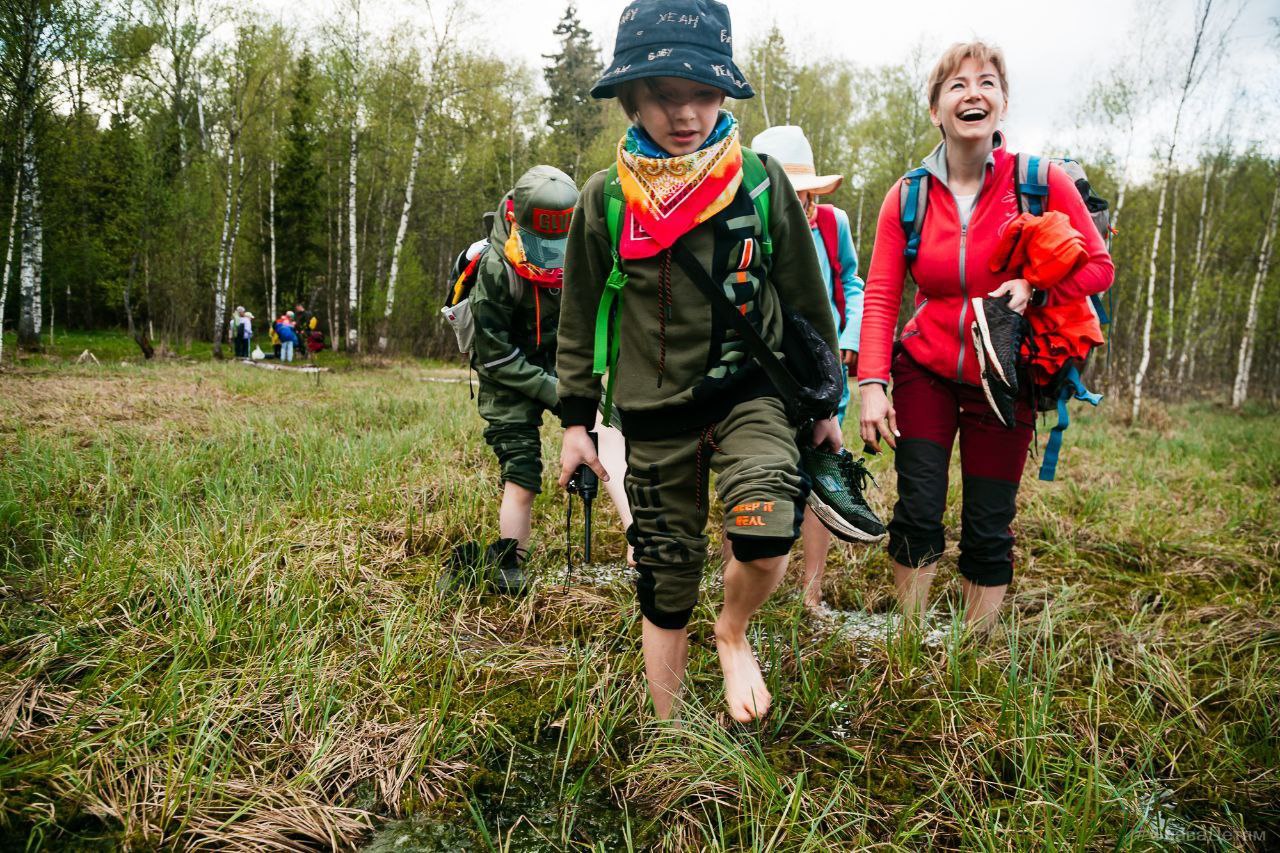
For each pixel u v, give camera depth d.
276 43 28.14
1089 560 3.93
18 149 15.43
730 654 1.92
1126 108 14.74
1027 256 2.47
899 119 25.47
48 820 1.60
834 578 3.40
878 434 2.74
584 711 2.12
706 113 1.78
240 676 2.16
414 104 24.92
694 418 1.85
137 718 1.91
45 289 29.02
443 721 2.08
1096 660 2.63
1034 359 2.53
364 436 5.64
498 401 3.27
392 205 30.58
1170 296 18.78
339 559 3.03
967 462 2.72
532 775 1.94
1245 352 17.91
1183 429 11.46
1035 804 1.70
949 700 2.23
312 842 1.67
